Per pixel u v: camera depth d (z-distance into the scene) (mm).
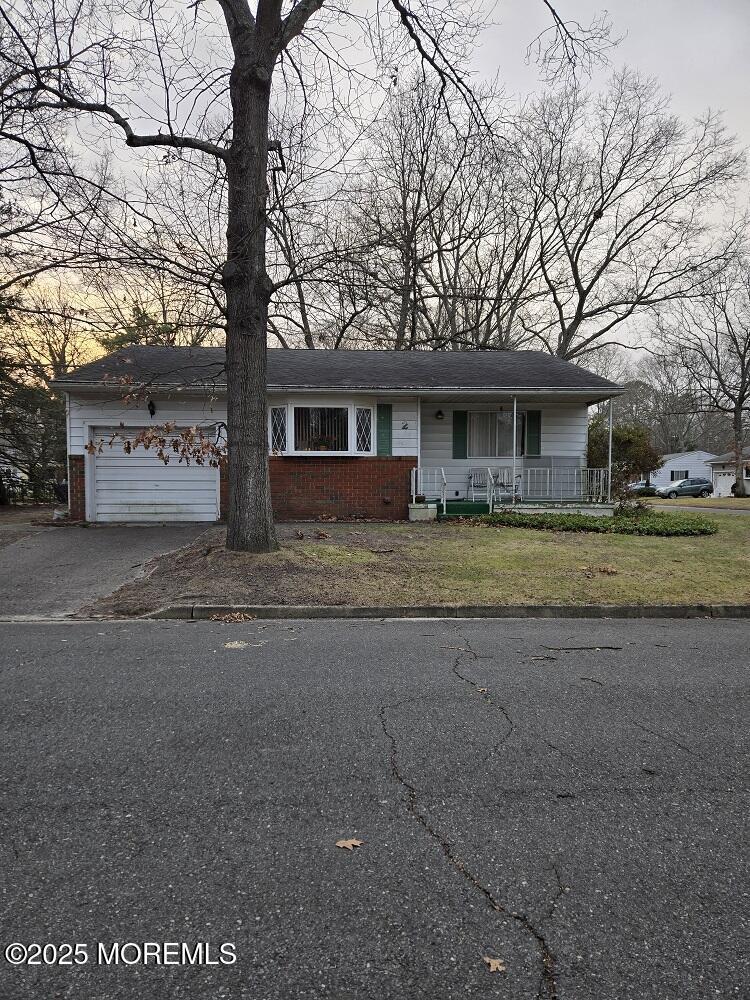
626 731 3619
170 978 1795
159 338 14930
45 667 4852
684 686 4453
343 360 16922
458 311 29656
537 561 9328
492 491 15914
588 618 7035
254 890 2186
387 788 2922
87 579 8641
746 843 2498
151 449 14500
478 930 1998
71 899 2131
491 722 3736
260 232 8883
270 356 17047
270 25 8617
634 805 2785
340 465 14945
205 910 2080
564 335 30797
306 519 14828
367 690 4305
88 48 8719
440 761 3205
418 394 14734
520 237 29281
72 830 2551
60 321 18891
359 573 8430
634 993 1751
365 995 1737
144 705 3984
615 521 13234
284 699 4109
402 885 2221
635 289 29828
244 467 9180
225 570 8328
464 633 6164
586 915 2072
